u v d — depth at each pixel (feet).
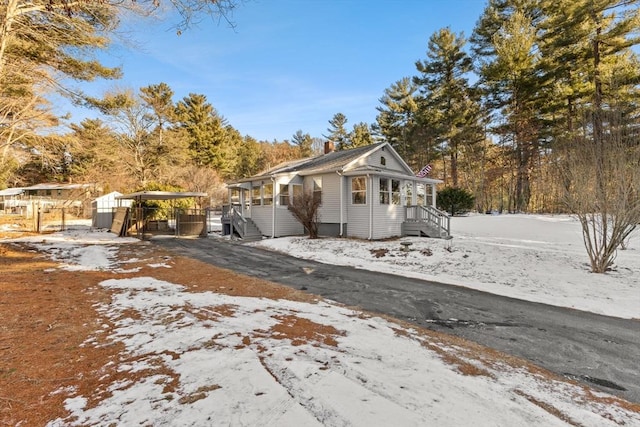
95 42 34.30
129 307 16.67
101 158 91.56
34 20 32.65
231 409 7.86
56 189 115.24
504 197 117.91
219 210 110.83
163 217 71.41
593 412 8.65
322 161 61.21
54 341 12.26
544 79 77.00
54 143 54.75
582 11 65.51
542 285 23.70
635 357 12.67
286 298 19.61
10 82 41.34
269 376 9.49
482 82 90.53
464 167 112.16
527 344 13.78
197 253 38.27
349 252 38.09
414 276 26.84
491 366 11.27
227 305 17.28
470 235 49.57
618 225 25.52
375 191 47.37
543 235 47.03
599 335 14.87
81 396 8.60
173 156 104.42
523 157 87.92
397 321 16.21
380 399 8.48
